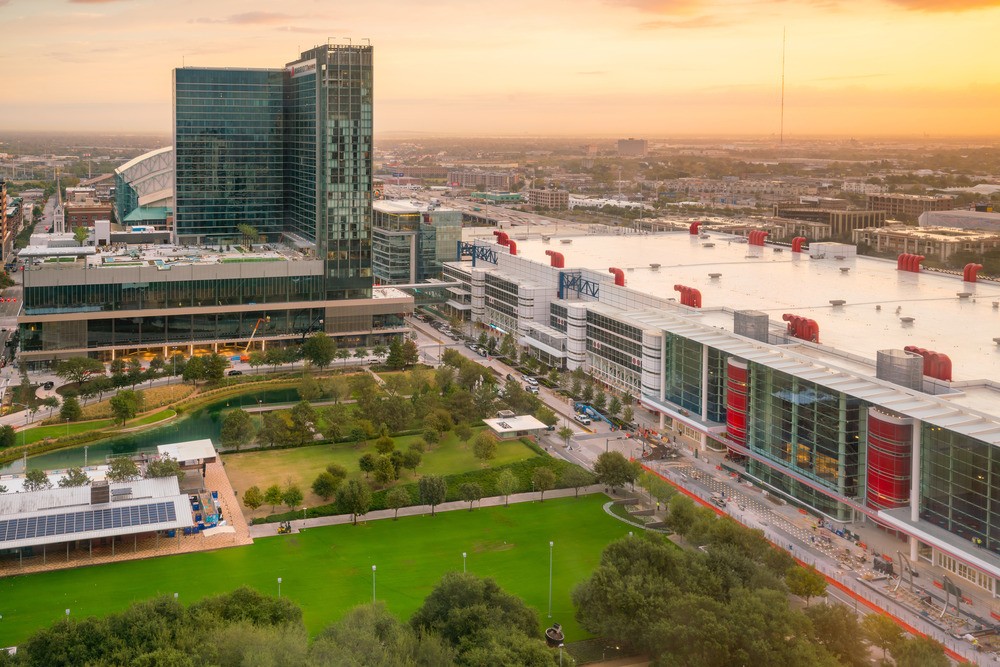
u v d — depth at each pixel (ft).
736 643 592.19
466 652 581.94
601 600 648.38
